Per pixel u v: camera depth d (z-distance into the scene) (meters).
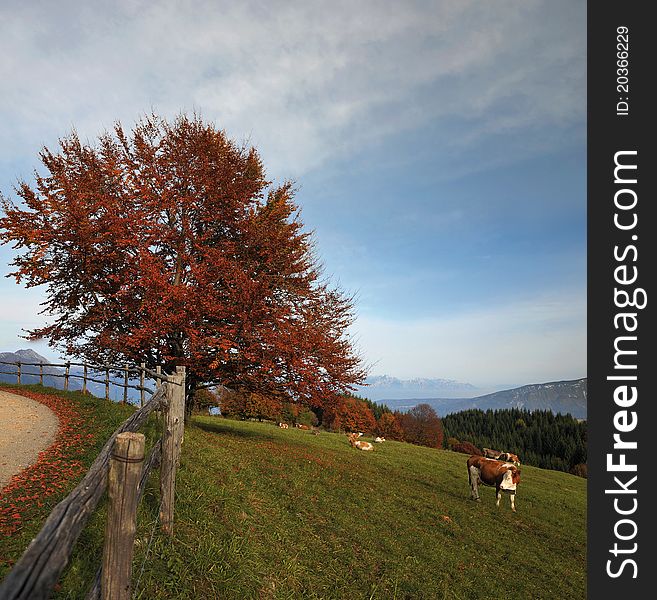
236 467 12.55
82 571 5.32
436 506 16.38
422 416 90.06
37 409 16.30
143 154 20.89
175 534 6.93
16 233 17.55
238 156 23.28
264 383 20.94
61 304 20.23
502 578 11.16
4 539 6.09
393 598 8.56
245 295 18.19
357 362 22.22
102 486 3.53
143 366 16.64
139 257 18.36
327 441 32.25
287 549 8.80
